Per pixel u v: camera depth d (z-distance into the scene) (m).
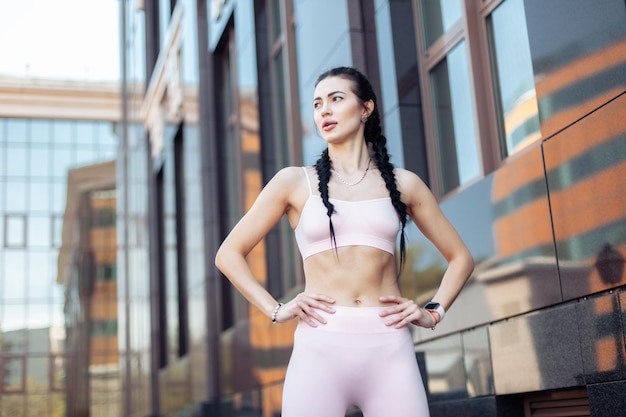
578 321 4.36
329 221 2.57
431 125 6.58
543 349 4.67
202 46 13.66
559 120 4.48
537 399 5.00
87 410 27.12
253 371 10.58
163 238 18.84
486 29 6.02
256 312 10.49
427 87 6.66
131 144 22.03
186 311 15.89
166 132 16.77
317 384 2.49
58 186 28.64
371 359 2.51
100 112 29.08
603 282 4.16
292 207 2.71
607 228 4.11
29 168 28.50
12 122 28.67
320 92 2.72
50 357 27.34
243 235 2.71
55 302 27.75
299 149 9.36
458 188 6.24
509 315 5.03
